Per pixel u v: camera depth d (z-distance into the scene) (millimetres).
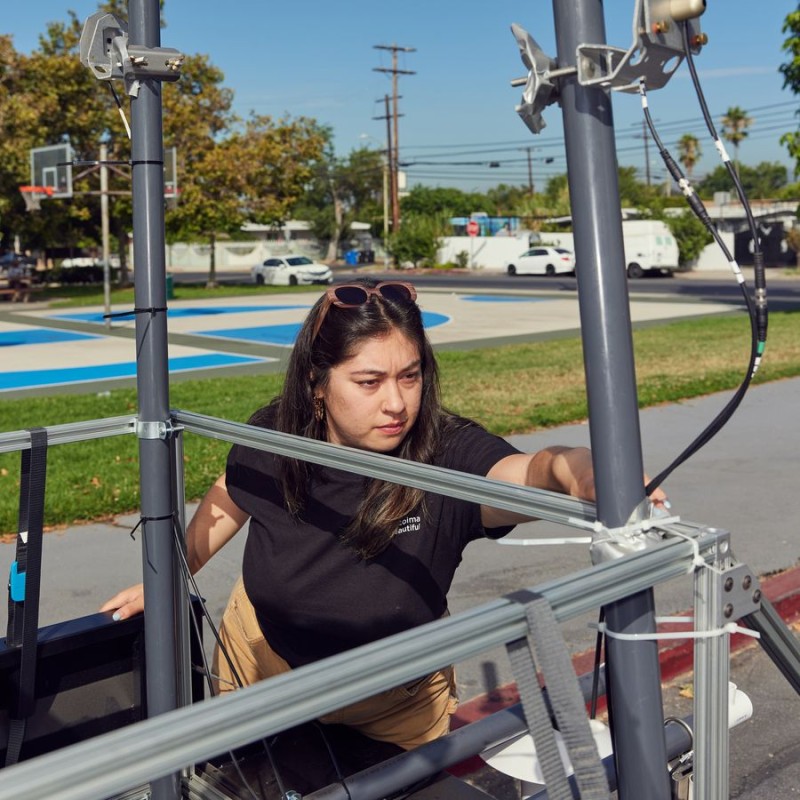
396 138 67750
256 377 13320
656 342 16250
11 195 35312
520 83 1188
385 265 65125
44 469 1877
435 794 1749
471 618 980
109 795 776
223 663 2240
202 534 2191
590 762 985
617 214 1144
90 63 1844
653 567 1104
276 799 1856
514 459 1777
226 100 39969
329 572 1937
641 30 1077
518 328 21172
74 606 4750
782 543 5746
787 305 24938
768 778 3518
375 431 1866
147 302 1916
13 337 20875
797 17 18547
